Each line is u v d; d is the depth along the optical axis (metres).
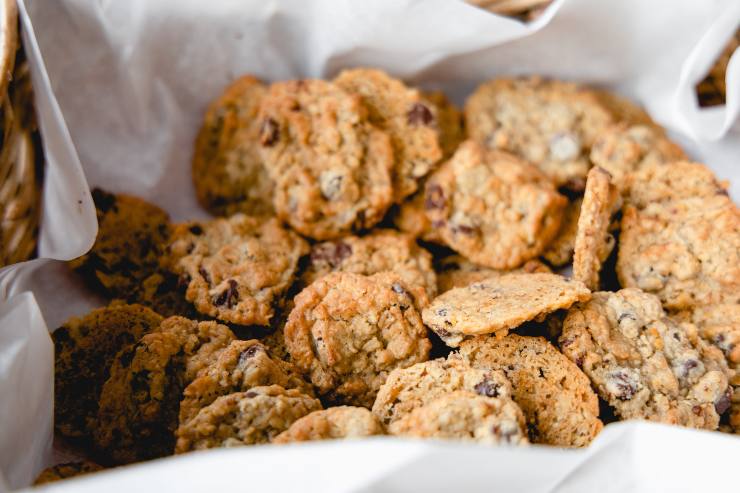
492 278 0.43
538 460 0.31
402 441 0.31
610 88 0.48
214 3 0.45
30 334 0.37
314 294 0.41
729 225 0.42
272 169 0.44
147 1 0.43
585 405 0.38
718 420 0.39
